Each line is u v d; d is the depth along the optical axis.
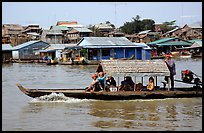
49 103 20.38
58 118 16.89
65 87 30.38
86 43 66.88
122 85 21.80
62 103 20.36
